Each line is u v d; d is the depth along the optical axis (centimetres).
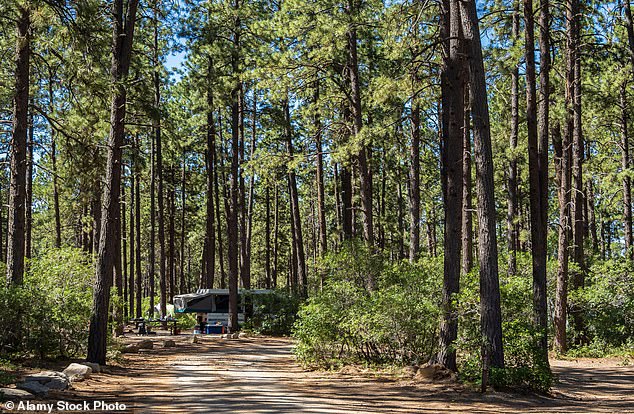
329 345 1705
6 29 1731
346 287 1809
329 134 2884
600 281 2373
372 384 1365
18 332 1508
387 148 2686
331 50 2325
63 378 1206
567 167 2495
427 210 4844
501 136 2581
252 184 4391
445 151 1584
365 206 2600
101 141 1834
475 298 1400
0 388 1043
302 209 6431
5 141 1781
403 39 1694
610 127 2917
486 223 1322
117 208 1627
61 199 3778
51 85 1731
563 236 2205
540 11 1806
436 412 1029
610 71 2420
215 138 4069
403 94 1817
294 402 1086
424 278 1666
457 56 1495
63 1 1424
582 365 1916
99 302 1574
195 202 5244
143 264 6525
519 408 1099
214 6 3100
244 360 1944
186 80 3406
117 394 1171
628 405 1148
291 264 5997
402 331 1548
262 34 2627
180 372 1595
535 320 1546
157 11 2298
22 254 1652
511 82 2505
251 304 3456
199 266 6819
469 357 1396
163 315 3575
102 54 1560
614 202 3052
